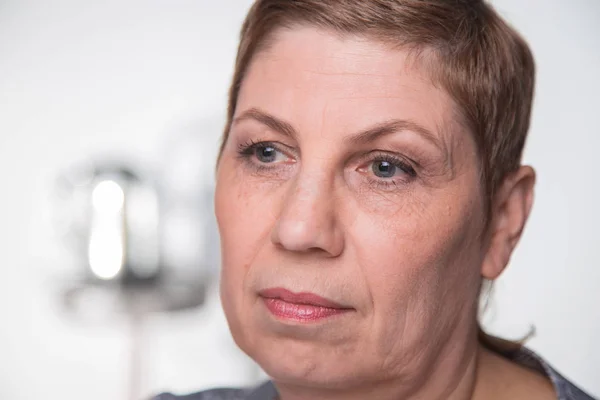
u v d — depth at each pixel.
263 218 0.94
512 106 1.03
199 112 3.40
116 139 3.44
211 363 3.08
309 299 0.90
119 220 2.34
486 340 1.16
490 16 1.01
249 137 0.97
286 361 0.92
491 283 1.12
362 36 0.91
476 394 1.08
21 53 3.46
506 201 1.06
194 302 2.38
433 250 0.92
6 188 3.44
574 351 3.10
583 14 3.15
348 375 0.92
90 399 3.34
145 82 3.43
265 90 0.95
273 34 0.96
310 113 0.91
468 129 0.95
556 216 3.17
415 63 0.91
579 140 3.16
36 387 3.43
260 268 0.93
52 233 3.23
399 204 0.91
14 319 3.42
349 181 0.92
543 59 3.16
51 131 3.45
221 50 3.42
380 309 0.91
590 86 3.15
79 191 2.42
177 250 2.40
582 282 3.14
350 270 0.90
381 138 0.91
